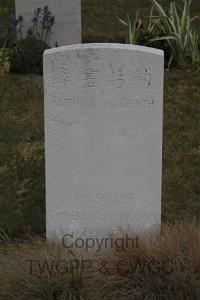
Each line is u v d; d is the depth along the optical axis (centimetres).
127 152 520
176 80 876
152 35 955
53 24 1016
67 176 526
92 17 1206
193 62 932
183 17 948
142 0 1273
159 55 498
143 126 514
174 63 930
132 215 535
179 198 634
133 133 515
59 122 513
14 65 920
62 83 503
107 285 470
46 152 521
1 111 807
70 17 1022
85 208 533
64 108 509
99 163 522
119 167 523
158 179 527
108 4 1262
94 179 526
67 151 520
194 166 689
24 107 818
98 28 1159
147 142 518
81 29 1111
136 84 504
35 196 636
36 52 925
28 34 966
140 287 471
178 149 721
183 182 661
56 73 501
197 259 479
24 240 567
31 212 612
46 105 510
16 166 680
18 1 1001
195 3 1252
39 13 1002
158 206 533
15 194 638
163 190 647
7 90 857
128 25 977
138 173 525
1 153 705
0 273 485
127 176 525
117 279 474
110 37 1114
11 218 599
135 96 506
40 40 958
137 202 532
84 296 462
